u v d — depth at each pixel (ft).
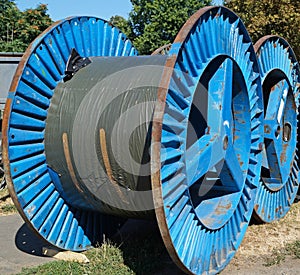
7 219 23.20
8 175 14.75
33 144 15.64
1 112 29.68
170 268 16.15
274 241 19.25
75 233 16.99
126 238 18.92
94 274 15.31
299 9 43.47
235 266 16.58
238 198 17.10
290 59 23.27
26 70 15.10
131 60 16.31
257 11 43.50
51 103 15.97
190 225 13.67
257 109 18.79
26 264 16.63
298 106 24.34
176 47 12.50
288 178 23.52
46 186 16.08
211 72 15.93
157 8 99.66
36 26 51.21
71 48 16.74
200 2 104.73
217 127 15.62
